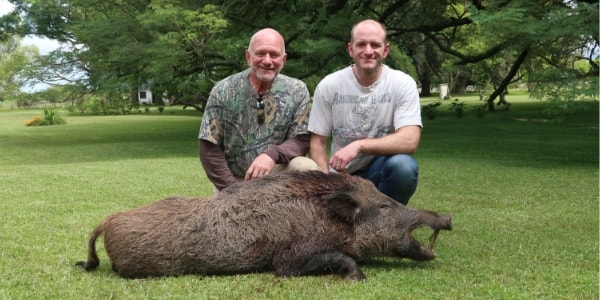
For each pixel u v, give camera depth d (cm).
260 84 485
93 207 684
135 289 379
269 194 417
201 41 1499
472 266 436
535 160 1167
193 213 412
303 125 501
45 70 1959
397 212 423
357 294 363
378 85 503
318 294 365
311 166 480
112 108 3941
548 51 1300
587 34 1057
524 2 1169
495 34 1159
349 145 477
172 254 402
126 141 1866
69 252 480
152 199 739
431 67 4641
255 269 411
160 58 1505
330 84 510
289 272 404
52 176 955
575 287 386
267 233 405
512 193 784
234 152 494
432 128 2061
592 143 1491
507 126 2094
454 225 588
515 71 2131
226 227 404
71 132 2314
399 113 498
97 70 1883
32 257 462
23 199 736
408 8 2217
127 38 1628
